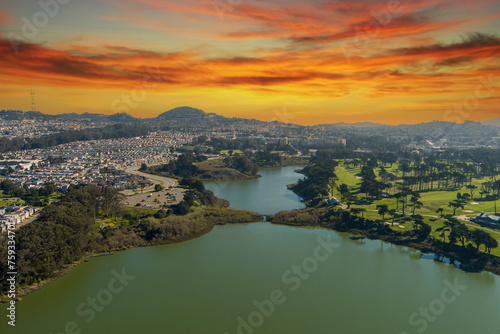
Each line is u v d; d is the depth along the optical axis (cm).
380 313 13550
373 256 18575
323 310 13775
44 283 15512
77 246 17375
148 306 14000
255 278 16138
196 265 17438
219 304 14150
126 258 18212
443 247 18812
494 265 16725
